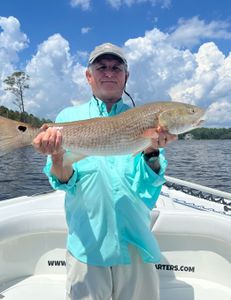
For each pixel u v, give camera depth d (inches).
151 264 36.5
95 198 34.4
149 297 36.4
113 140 35.8
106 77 38.5
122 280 35.6
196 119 37.1
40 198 59.7
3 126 35.1
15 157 311.7
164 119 35.8
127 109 39.8
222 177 207.5
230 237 47.1
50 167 35.4
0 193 161.8
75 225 35.3
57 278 50.4
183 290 47.3
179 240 49.6
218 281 49.1
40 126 35.9
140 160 35.6
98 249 34.3
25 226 48.8
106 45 38.8
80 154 35.1
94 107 39.8
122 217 34.7
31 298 45.9
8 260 49.5
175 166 261.4
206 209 56.7
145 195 35.5
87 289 34.4
